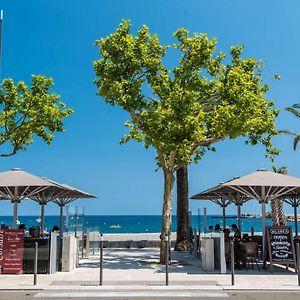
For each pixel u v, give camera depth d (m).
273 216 34.75
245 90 18.00
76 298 11.86
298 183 17.55
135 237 33.94
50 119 22.25
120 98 18.33
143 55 18.66
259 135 21.86
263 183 17.39
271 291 12.93
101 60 18.86
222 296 12.09
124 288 13.31
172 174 19.91
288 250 16.78
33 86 22.33
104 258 22.45
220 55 19.88
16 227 18.88
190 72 18.64
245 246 17.55
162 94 18.48
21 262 16.45
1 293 12.70
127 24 18.80
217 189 19.83
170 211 19.91
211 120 19.03
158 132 18.03
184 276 15.82
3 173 18.78
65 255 17.34
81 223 30.52
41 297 11.99
